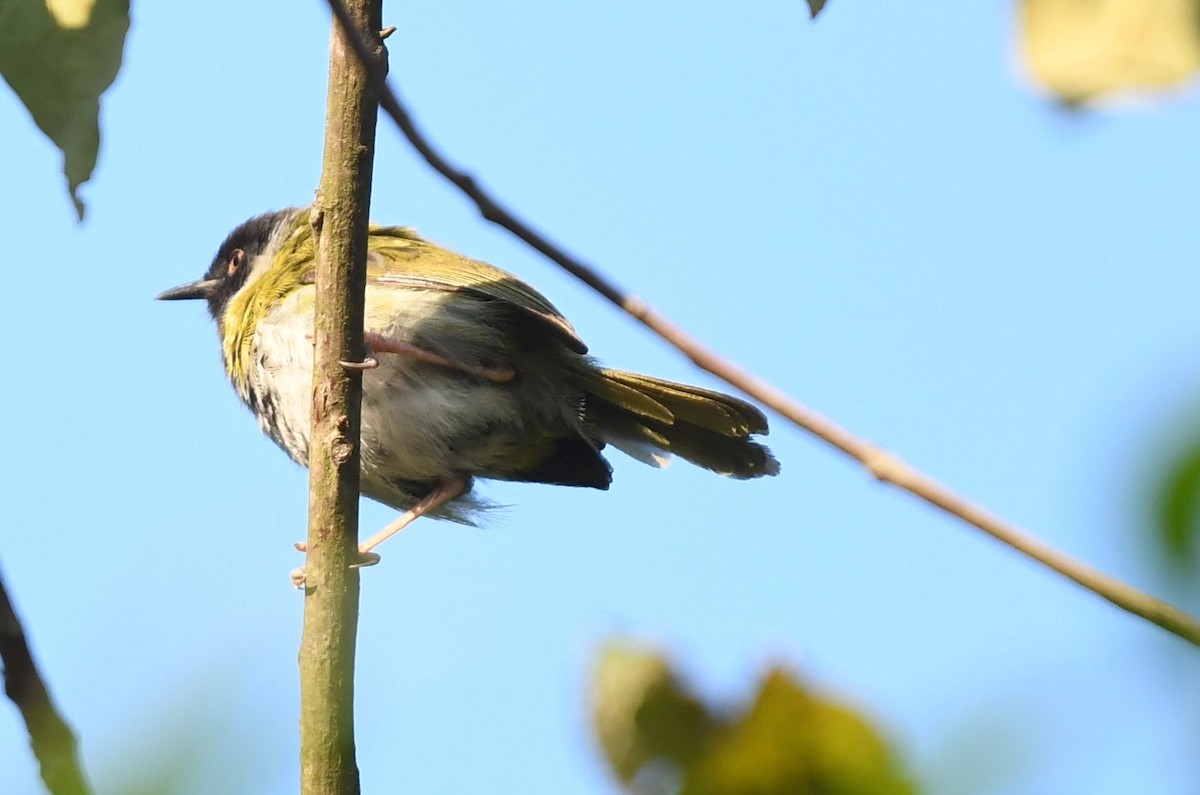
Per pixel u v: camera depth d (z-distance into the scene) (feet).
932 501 18.67
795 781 13.08
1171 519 10.37
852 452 19.08
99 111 21.48
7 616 14.05
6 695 13.55
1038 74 11.27
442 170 21.40
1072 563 13.35
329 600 27.37
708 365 20.36
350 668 26.99
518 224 21.36
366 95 26.55
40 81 21.31
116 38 21.38
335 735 26.53
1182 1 11.02
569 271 21.42
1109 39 11.14
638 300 21.26
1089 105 11.16
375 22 25.96
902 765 12.32
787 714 13.35
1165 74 11.06
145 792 11.15
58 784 12.00
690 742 13.87
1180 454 10.30
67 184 21.58
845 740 12.86
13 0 21.11
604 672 14.33
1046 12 11.30
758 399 20.40
